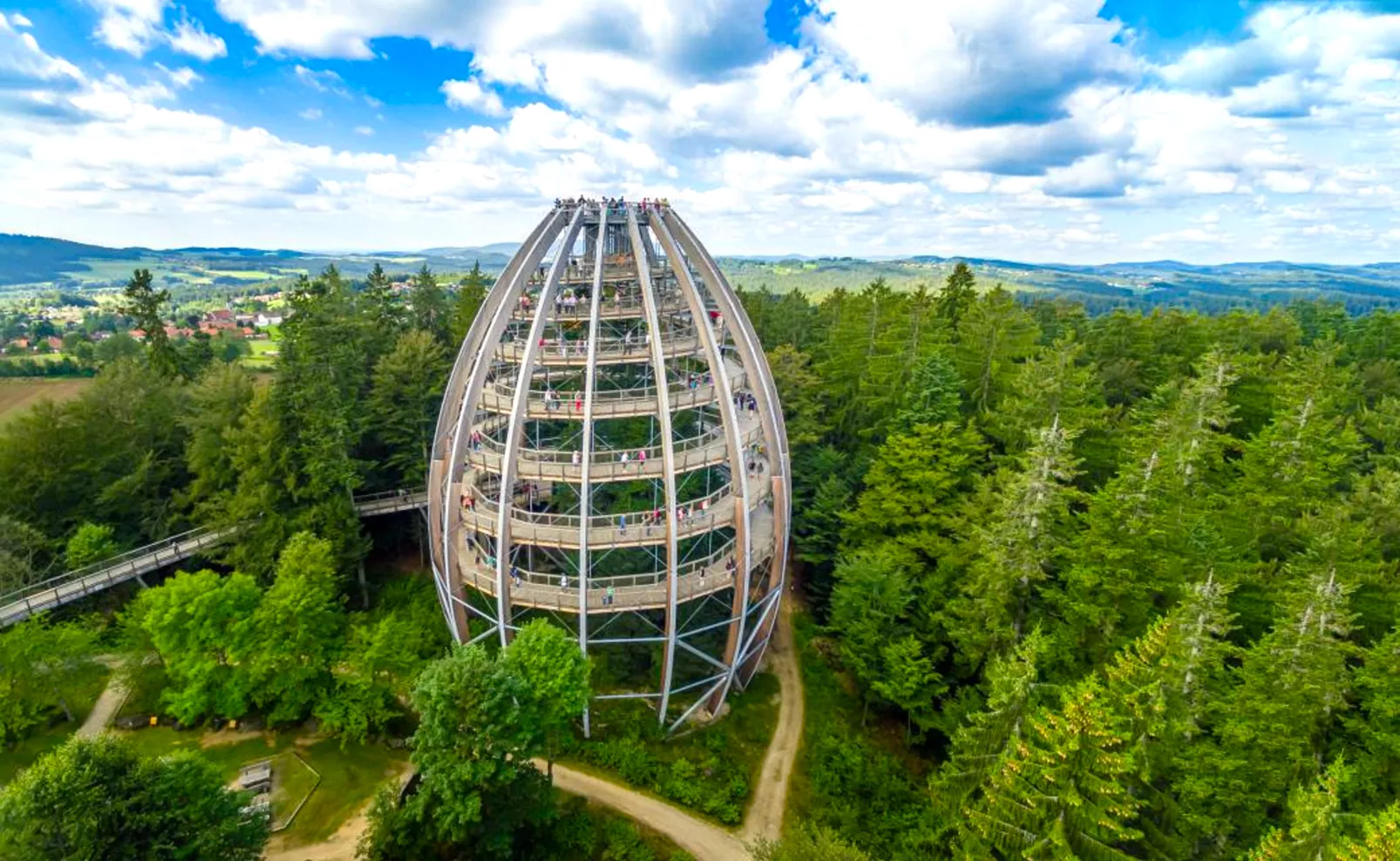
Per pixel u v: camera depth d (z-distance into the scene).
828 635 47.88
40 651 34.47
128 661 37.59
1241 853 23.53
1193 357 65.00
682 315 45.34
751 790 34.75
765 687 42.75
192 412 55.47
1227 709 25.66
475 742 26.53
